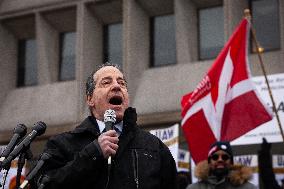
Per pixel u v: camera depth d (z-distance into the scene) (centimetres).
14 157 401
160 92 1862
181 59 1883
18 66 2233
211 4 1903
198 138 920
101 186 363
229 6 1780
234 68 933
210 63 1833
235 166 722
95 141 359
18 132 419
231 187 707
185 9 1892
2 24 2192
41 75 2106
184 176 959
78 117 1920
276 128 1105
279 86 1146
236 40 942
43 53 2094
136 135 391
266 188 897
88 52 1994
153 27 2002
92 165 354
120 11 2005
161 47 1977
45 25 2108
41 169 382
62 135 390
